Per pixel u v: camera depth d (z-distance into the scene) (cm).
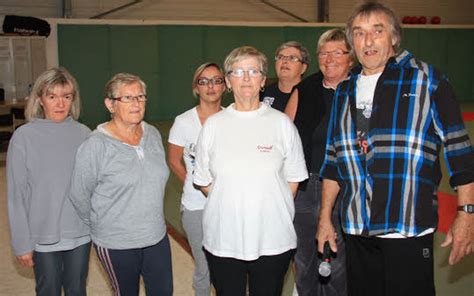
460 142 207
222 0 1321
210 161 236
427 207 216
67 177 258
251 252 229
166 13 1276
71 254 264
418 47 1476
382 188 217
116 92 245
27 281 396
